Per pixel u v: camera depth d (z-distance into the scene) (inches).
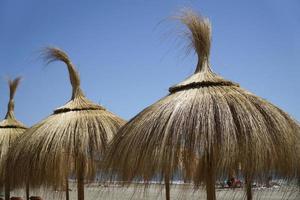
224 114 168.4
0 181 337.4
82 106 278.8
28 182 270.7
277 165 171.3
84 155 252.7
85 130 258.1
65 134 257.8
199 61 202.1
